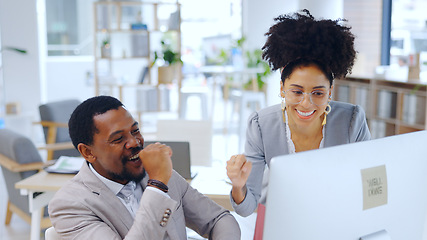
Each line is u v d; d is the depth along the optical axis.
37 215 2.95
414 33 6.67
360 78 5.91
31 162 3.83
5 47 6.85
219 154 6.84
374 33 7.16
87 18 8.37
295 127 1.84
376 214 1.19
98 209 1.54
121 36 8.21
